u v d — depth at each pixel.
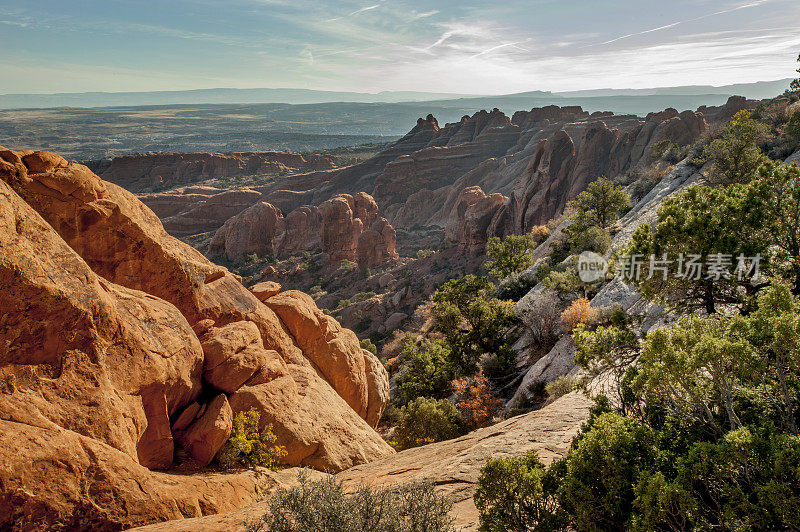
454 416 23.02
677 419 6.64
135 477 7.98
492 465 6.23
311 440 12.69
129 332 9.81
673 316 16.39
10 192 8.29
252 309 15.94
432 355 33.09
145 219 14.45
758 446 5.15
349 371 19.16
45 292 8.07
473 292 37.31
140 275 13.15
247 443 11.16
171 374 10.63
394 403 32.19
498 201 113.12
